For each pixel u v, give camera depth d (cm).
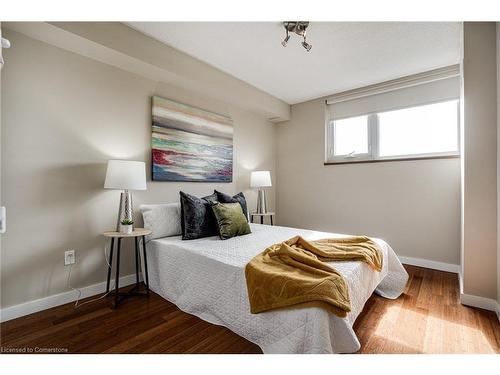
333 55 259
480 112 194
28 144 186
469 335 160
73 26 185
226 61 273
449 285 244
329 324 122
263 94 361
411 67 286
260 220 381
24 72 185
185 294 195
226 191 347
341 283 131
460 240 275
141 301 211
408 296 220
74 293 209
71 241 208
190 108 295
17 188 182
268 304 136
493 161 190
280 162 435
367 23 207
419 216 304
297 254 159
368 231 342
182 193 244
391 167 324
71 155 208
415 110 313
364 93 342
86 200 217
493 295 192
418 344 151
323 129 383
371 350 145
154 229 238
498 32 183
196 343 151
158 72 246
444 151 295
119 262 216
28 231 187
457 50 249
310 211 399
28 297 187
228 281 165
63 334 162
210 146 318
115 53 210
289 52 254
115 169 206
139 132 254
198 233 236
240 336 158
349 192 359
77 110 211
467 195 200
